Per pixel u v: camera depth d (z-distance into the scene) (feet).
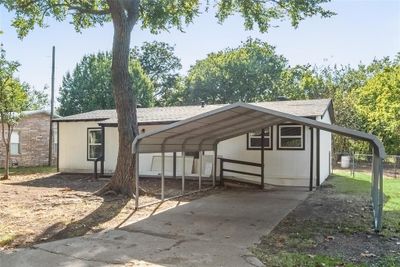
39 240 19.77
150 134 29.22
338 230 22.33
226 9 46.26
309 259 16.51
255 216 26.76
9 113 52.19
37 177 54.34
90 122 58.44
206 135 38.06
